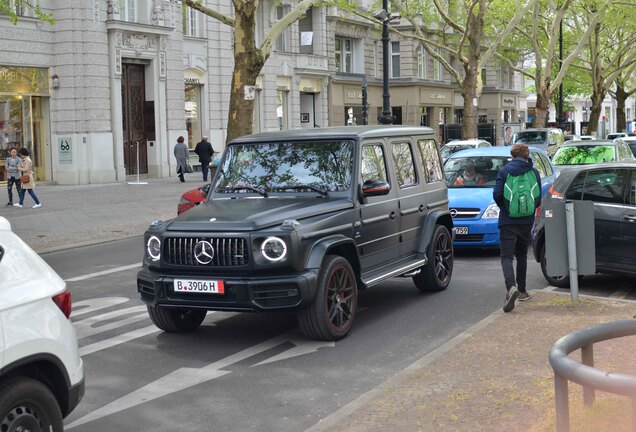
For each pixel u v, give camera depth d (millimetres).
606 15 38531
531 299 9383
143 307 9906
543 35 44344
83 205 22922
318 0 21219
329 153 8891
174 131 34844
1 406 4234
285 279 7496
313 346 7875
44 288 4668
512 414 5383
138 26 31953
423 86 52312
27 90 29188
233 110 20344
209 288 7613
